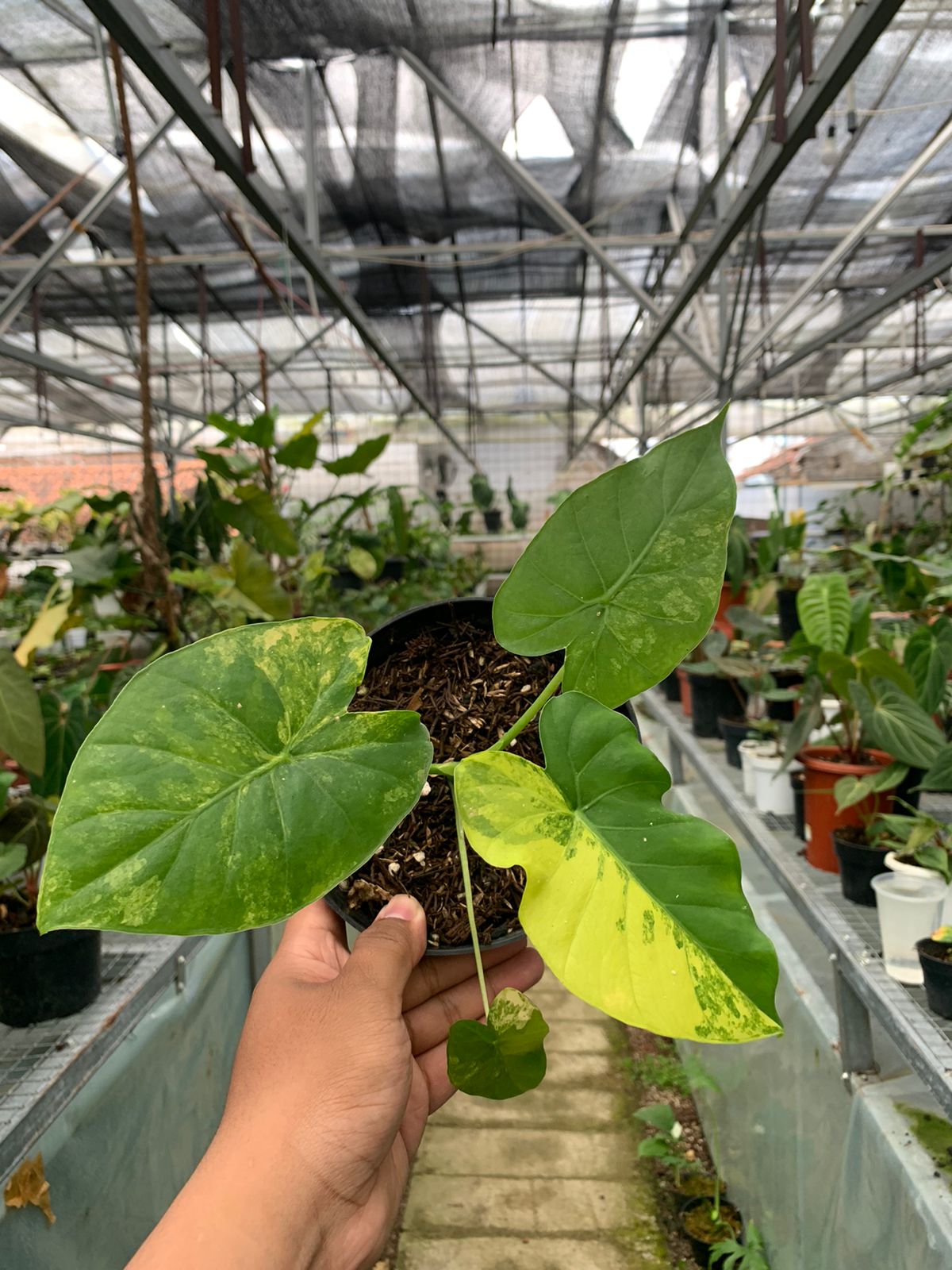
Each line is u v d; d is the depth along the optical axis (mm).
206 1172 597
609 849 537
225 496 2988
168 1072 1503
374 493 5039
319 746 526
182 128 3445
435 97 3312
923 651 1837
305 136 3154
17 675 1559
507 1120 2305
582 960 497
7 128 3535
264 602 2582
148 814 485
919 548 4301
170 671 532
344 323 6789
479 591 6250
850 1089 1289
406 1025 803
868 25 1575
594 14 2732
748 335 6648
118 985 1397
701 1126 2258
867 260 5309
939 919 1277
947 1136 1138
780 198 4188
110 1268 1252
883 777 1562
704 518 619
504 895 706
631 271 5867
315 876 486
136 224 1927
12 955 1247
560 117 3475
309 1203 594
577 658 631
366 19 2701
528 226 4785
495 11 2695
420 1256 1874
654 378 8641
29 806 1424
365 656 559
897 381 5961
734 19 2777
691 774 3221
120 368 7547
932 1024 1102
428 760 527
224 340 7090
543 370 7820
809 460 9219
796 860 1774
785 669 2402
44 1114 1086
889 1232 1127
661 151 3771
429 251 4109
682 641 611
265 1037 675
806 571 3641
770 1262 1675
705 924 498
